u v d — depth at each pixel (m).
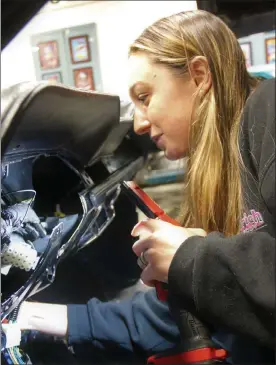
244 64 0.67
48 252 0.58
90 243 0.90
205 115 0.62
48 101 0.45
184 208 0.72
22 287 0.57
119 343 0.73
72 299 0.87
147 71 0.62
